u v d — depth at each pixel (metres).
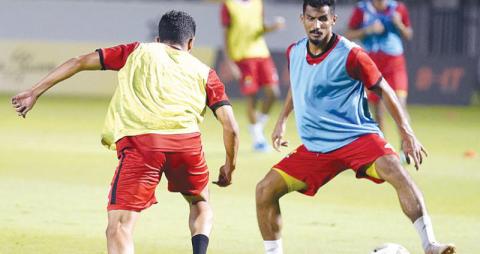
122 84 16.66
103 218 23.62
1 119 47.22
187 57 16.94
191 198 17.72
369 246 21.05
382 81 17.00
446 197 28.08
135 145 16.27
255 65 37.78
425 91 60.41
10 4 65.00
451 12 66.44
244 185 29.30
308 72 17.41
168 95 16.56
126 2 65.62
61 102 57.22
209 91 16.86
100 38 65.19
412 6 66.06
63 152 35.91
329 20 17.08
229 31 38.00
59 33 65.00
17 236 21.33
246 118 50.78
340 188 29.38
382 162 16.91
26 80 62.06
